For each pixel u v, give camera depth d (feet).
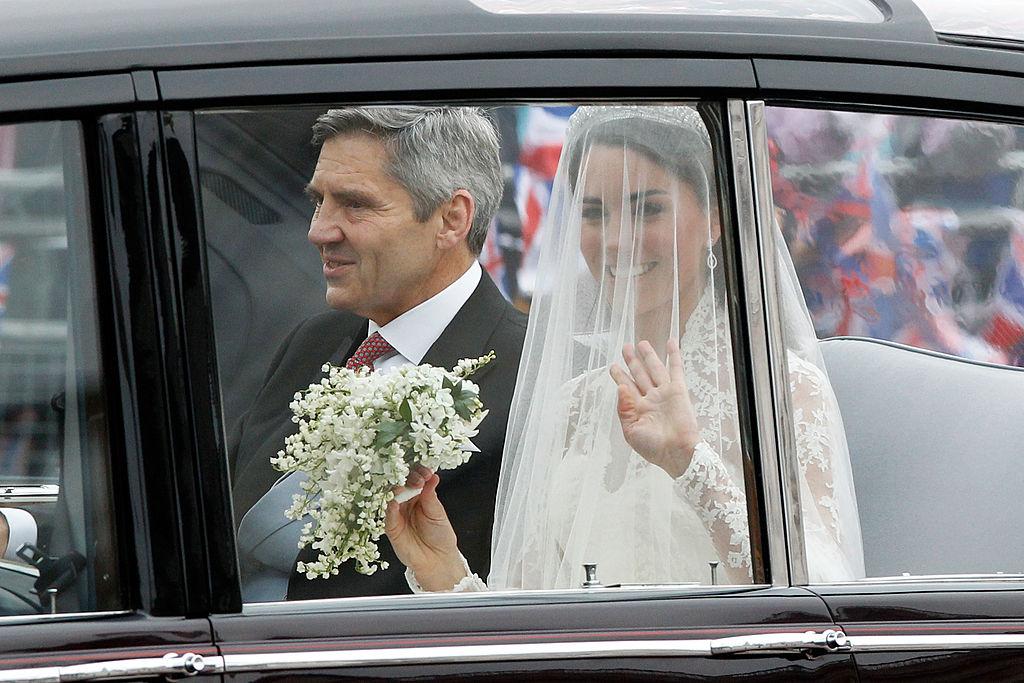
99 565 26.25
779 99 29.71
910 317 32.68
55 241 26.37
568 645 27.07
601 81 28.71
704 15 29.96
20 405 26.32
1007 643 29.09
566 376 31.48
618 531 30.86
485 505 30.96
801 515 29.32
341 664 26.11
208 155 27.12
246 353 27.73
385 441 29.53
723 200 29.55
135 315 26.30
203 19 27.73
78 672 25.00
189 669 25.40
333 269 28.68
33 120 26.23
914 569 32.83
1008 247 32.45
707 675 27.55
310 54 27.66
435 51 28.19
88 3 28.30
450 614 27.12
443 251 30.22
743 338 29.50
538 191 30.53
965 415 33.35
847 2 32.17
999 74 31.22
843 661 28.22
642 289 30.78
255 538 27.99
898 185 31.40
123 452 26.21
